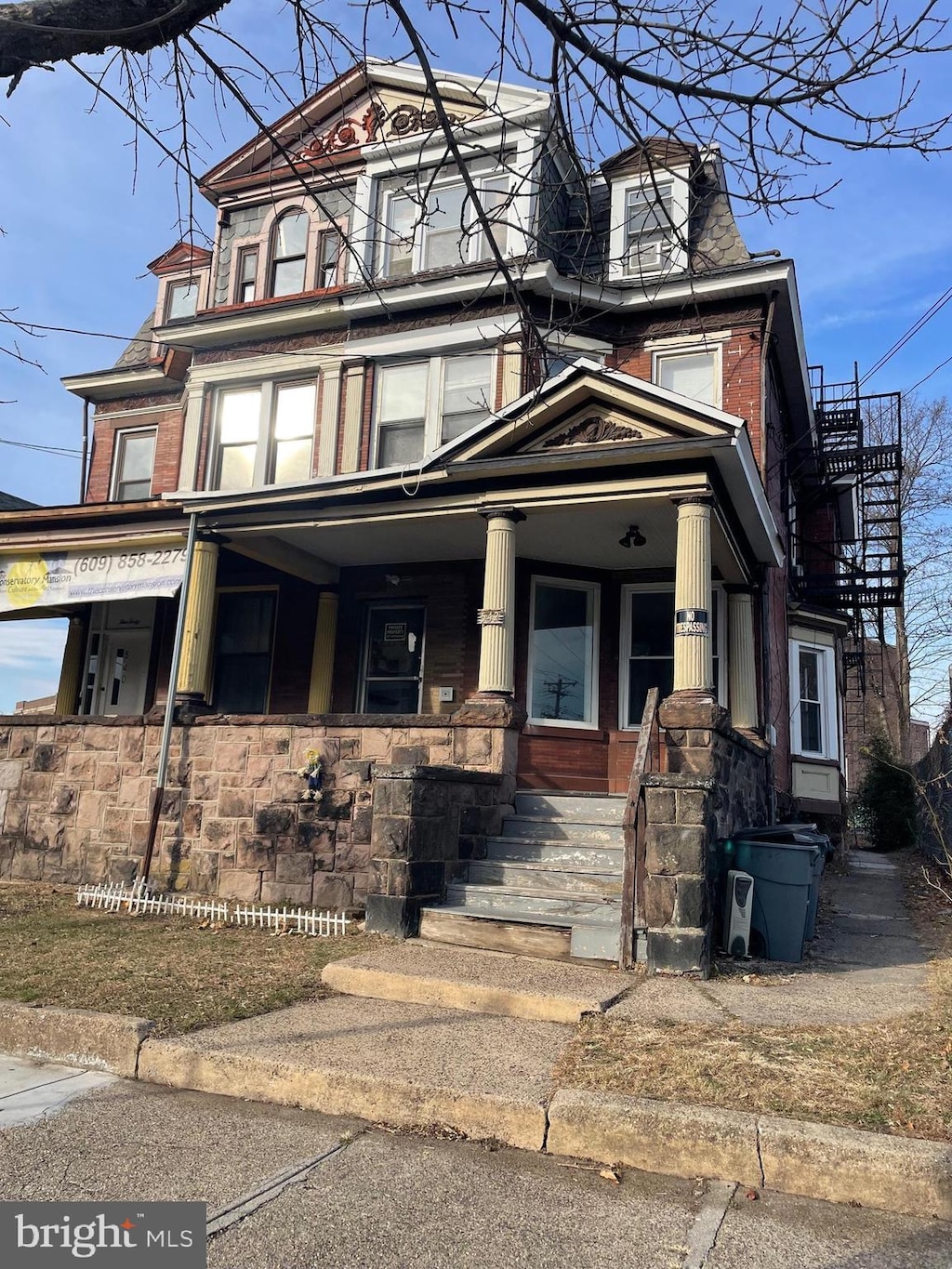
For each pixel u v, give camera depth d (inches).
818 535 733.3
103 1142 164.9
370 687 534.6
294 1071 187.5
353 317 555.5
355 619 542.6
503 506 406.9
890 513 1146.7
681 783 276.2
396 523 442.6
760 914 302.7
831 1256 129.6
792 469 665.6
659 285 251.9
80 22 165.2
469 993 241.6
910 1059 190.5
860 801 855.7
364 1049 200.4
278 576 571.2
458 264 541.3
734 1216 141.3
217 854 392.8
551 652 498.0
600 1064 188.1
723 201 529.0
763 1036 206.2
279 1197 144.0
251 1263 125.0
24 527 509.7
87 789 429.4
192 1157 159.0
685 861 271.4
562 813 377.1
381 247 563.2
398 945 297.0
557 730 479.5
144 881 384.8
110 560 494.6
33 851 434.6
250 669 574.9
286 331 574.6
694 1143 156.6
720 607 483.8
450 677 512.4
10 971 265.9
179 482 581.6
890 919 396.5
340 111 592.1
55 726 442.6
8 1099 188.1
